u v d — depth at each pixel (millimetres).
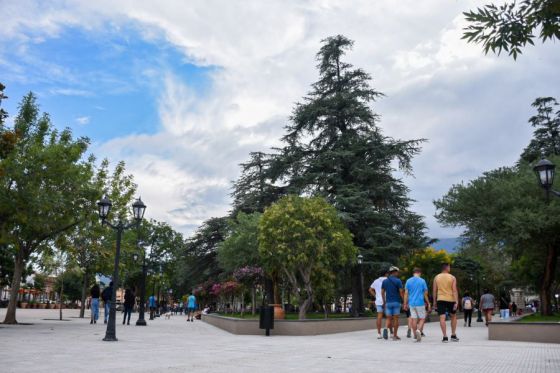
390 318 15375
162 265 72062
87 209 23734
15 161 20438
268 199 37750
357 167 33719
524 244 28250
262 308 17484
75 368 7422
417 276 13930
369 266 32062
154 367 7641
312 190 35094
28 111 23781
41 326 21375
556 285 49656
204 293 47906
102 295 25469
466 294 25844
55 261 31688
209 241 43781
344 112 34906
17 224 21625
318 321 18375
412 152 34594
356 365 8031
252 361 8602
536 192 25969
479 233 28047
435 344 12688
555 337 13617
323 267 27297
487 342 13484
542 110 49469
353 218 31938
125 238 38406
